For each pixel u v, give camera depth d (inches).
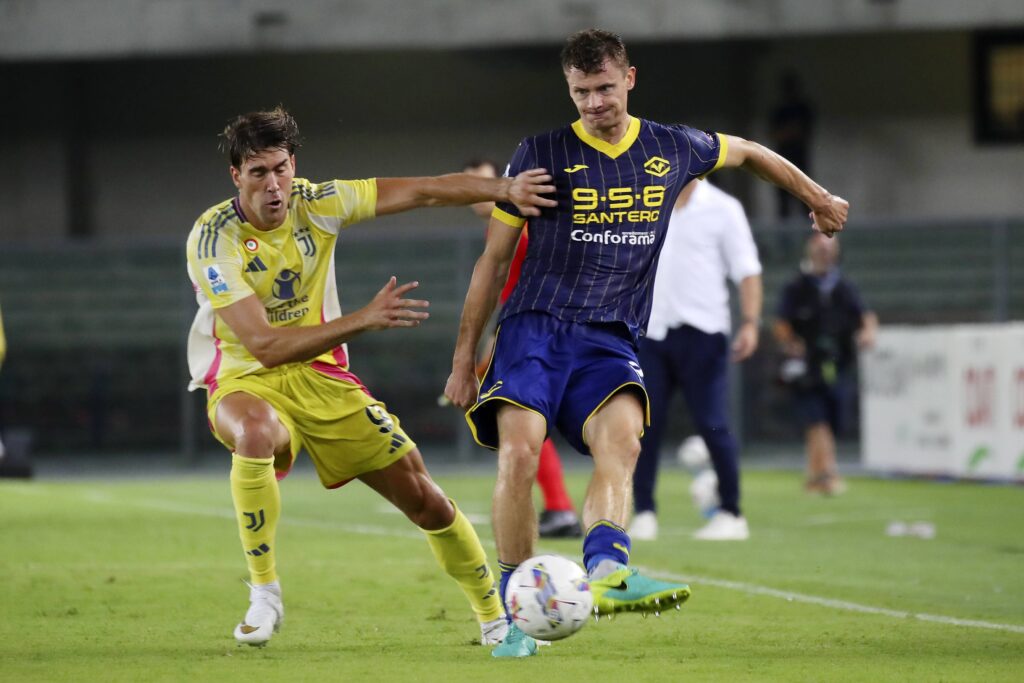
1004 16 2800.2
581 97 768.3
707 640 836.0
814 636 853.2
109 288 2753.4
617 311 778.2
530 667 727.7
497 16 2842.0
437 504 802.8
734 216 1443.2
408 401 2679.6
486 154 3289.9
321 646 811.4
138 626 890.1
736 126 3225.9
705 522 1657.2
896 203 3223.4
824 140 3235.7
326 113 3297.2
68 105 3284.9
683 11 2824.8
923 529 1534.2
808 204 842.2
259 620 791.1
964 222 2662.4
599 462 740.0
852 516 1729.8
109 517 1665.8
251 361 814.5
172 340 2746.1
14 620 915.4
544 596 679.1
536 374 757.3
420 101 3294.8
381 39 2851.9
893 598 1042.7
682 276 1419.8
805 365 2036.2
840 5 2815.0
